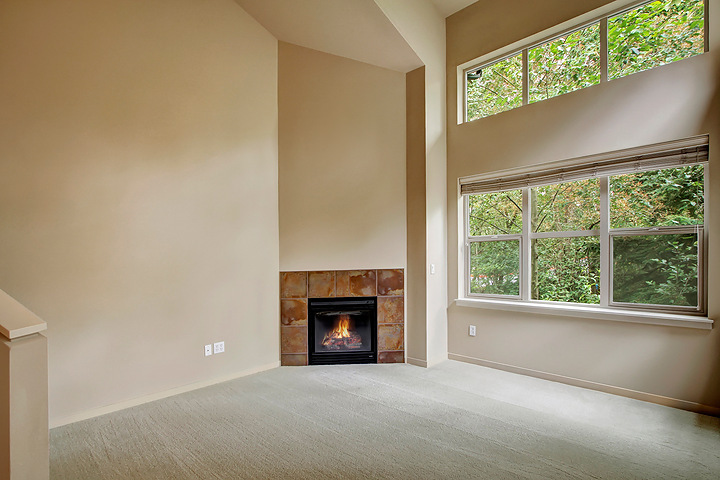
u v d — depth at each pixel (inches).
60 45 118.0
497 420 116.5
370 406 128.1
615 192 139.4
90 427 114.7
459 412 122.6
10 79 109.3
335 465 92.9
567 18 145.6
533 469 90.4
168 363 139.7
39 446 71.2
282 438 106.7
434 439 105.2
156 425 115.5
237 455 98.0
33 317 73.0
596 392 138.1
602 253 141.7
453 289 181.5
